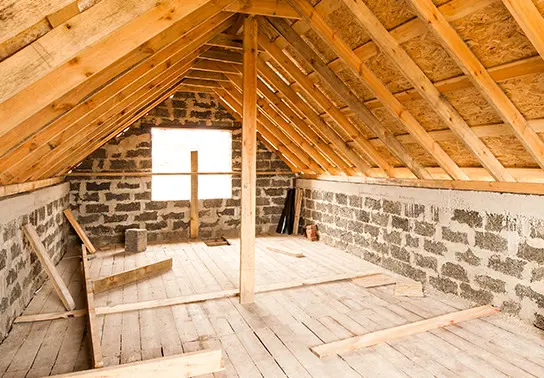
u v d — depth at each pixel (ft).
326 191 20.72
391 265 15.61
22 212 11.30
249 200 11.87
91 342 8.89
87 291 11.89
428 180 13.61
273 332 9.90
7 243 10.05
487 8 7.32
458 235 12.49
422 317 10.85
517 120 8.91
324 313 11.18
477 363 8.32
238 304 11.87
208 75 17.98
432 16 7.81
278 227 24.07
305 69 13.28
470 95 9.43
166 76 13.35
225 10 10.20
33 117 6.72
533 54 7.57
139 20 5.77
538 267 10.14
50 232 15.42
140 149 21.03
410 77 9.59
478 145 10.57
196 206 22.27
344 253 18.66
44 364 8.29
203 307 11.62
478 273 11.84
